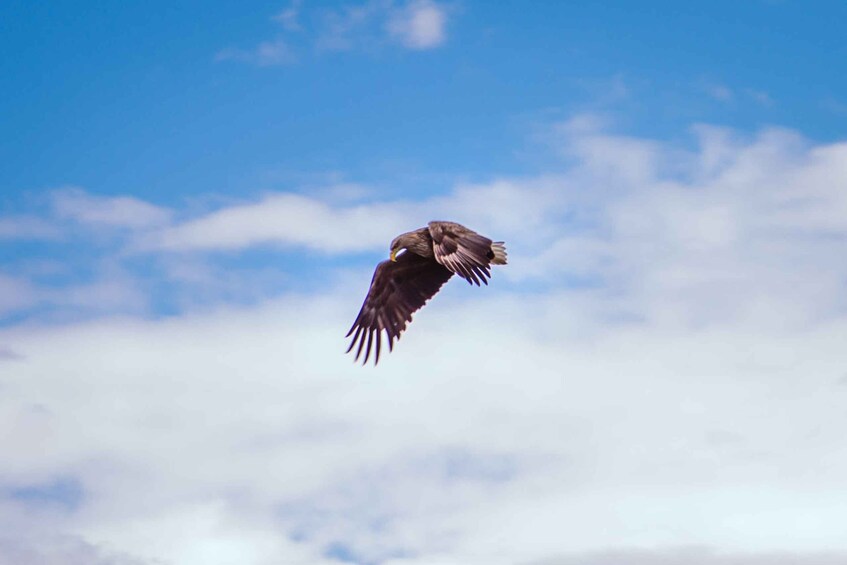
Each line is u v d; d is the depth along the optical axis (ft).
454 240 86.12
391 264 93.76
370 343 93.71
